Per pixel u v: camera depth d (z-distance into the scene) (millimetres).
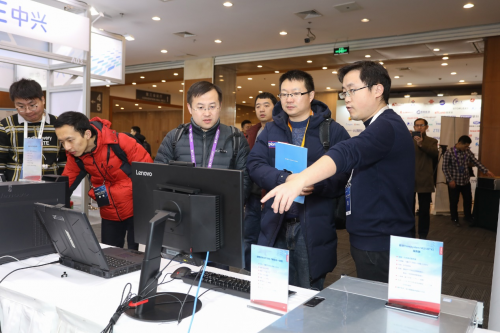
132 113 18828
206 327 1017
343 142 1197
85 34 3330
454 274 3600
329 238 1808
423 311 980
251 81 11930
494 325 1556
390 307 1012
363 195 1459
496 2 5223
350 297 1085
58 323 1164
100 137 1991
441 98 11180
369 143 1236
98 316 1063
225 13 5996
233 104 9492
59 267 1509
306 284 1812
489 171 5867
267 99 3320
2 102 3922
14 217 1569
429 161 4973
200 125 1996
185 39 7551
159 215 1123
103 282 1341
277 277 1094
